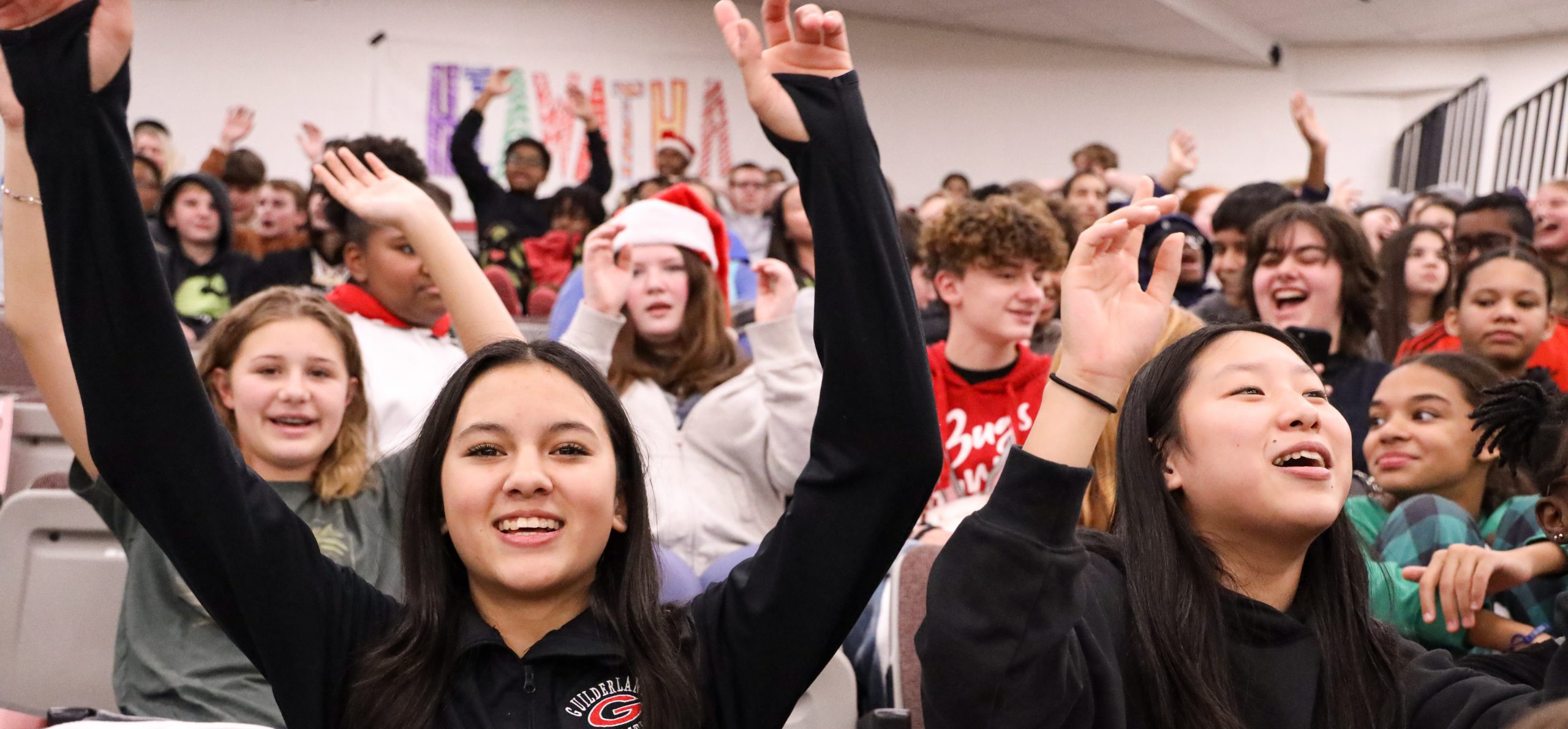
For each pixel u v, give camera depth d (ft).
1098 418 3.75
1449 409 6.77
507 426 3.83
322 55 28.17
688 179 20.30
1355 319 8.96
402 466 6.64
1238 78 32.04
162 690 5.70
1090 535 4.62
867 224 3.66
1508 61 30.25
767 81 3.64
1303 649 4.32
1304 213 9.01
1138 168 32.22
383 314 8.42
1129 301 3.86
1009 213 8.61
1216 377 4.37
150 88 27.37
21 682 6.56
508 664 3.84
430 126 28.48
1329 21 29.78
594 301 7.80
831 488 3.77
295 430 6.25
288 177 28.12
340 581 3.94
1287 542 4.29
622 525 4.04
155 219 16.01
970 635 3.61
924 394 3.70
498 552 3.76
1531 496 6.59
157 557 5.84
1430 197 17.26
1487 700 4.34
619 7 29.50
